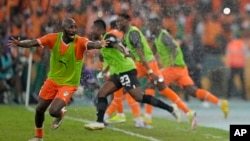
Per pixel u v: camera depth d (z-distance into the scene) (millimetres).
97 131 29797
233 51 51281
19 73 45000
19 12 49312
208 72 50906
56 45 24484
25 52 45375
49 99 25031
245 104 48719
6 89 44938
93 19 46438
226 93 51250
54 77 24844
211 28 51250
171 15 47688
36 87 44906
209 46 51000
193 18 50188
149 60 31562
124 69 29281
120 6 46406
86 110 39219
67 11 47094
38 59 44906
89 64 39031
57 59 24656
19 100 45188
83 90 40312
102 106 29078
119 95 32438
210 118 38906
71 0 47281
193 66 49312
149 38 37031
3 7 49656
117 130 30578
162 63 33531
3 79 44812
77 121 33594
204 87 50719
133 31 30516
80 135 28328
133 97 29609
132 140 27234
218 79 51000
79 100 41469
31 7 48469
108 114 32500
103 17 46500
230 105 47938
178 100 31266
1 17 49281
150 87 32594
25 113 37406
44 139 26922
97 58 38906
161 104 29828
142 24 44625
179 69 32844
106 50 29297
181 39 48594
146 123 32156
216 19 51594
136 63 31719
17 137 27391
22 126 30953
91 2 47094
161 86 31609
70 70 24750
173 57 32625
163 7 47250
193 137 29031
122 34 31250
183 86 33094
